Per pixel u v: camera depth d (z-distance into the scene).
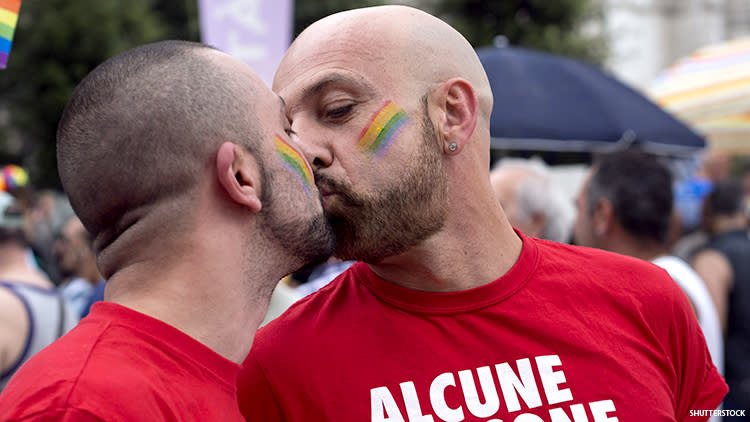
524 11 14.12
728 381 2.97
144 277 1.07
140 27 12.95
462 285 1.33
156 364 1.01
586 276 1.40
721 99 4.82
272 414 1.28
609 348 1.32
